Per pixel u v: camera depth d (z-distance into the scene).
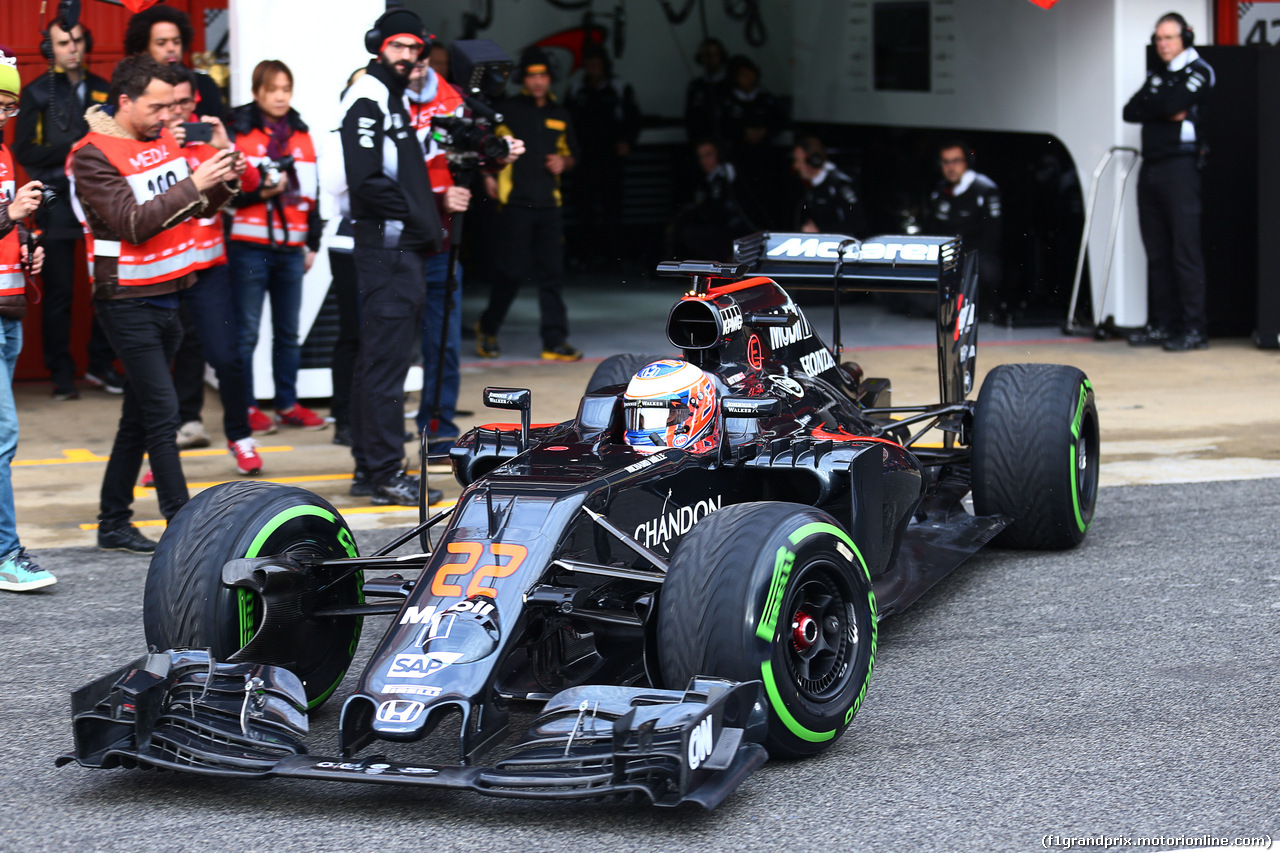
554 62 29.89
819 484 7.53
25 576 9.66
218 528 6.93
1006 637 8.52
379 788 6.48
